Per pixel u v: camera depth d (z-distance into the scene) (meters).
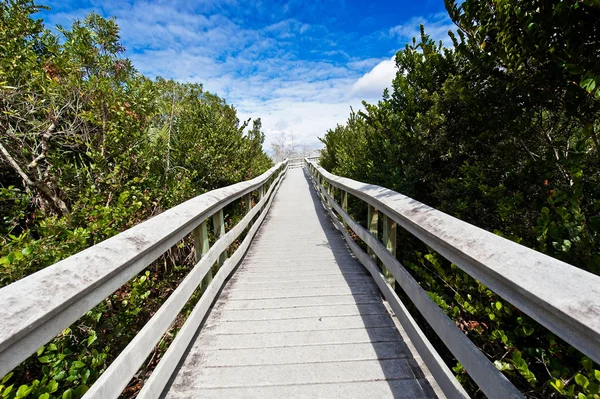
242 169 6.50
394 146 3.08
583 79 1.29
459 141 2.67
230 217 5.62
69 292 0.84
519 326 1.61
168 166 4.23
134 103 3.58
